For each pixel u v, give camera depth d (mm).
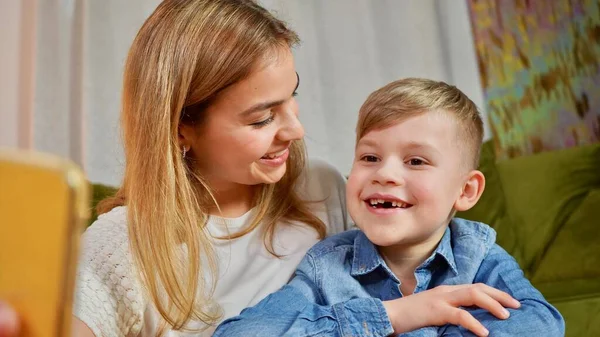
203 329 924
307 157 1166
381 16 2588
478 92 2670
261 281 984
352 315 843
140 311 885
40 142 2305
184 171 939
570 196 2137
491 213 2053
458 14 2662
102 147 2330
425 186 892
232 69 891
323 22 2525
